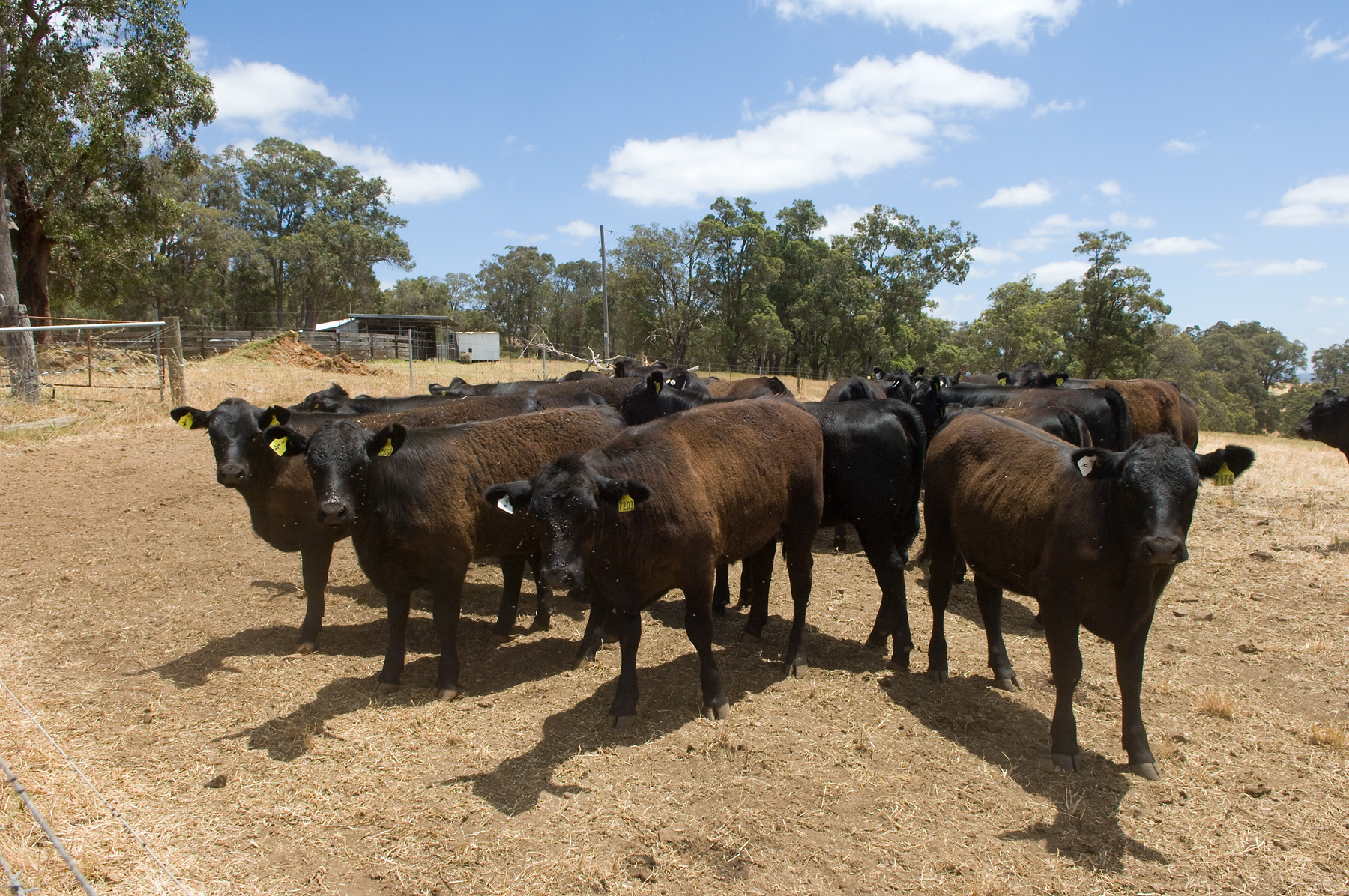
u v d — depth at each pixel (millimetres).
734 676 5633
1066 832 3832
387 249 67312
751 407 5688
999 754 4543
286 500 6105
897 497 6027
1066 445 4852
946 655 5594
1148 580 4129
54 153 24562
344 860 3562
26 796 3338
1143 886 3469
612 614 6355
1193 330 126562
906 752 4551
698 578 4883
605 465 4652
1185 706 5207
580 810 3939
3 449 12594
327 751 4508
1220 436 28609
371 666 5758
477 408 7121
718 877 3459
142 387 18312
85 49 22203
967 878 3484
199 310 60656
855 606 7223
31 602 6730
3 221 18250
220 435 6117
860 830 3805
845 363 60938
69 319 36062
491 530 5637
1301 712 5176
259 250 62219
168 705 5031
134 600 6895
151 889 3305
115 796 3986
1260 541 9547
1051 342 52656
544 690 5367
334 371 28078
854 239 59781
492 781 4203
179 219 28328
